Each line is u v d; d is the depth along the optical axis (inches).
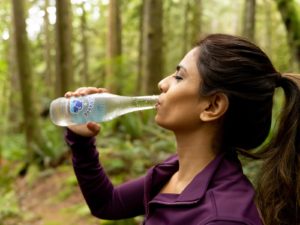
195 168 41.1
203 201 36.4
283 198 42.4
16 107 546.9
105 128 275.3
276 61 283.6
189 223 35.9
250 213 34.9
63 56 283.7
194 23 418.0
